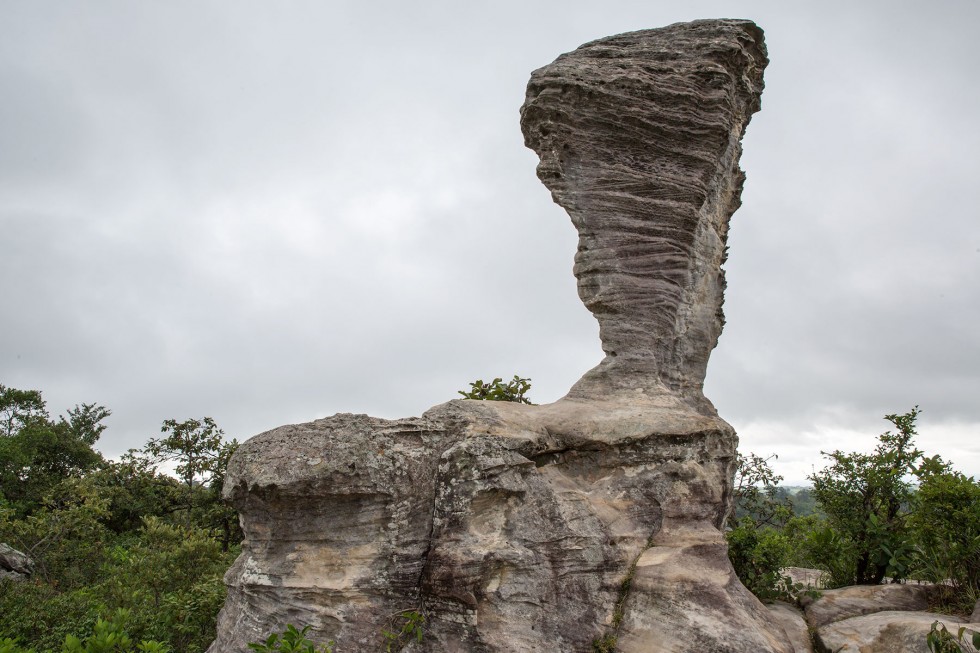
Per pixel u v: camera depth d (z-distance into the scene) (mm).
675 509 8547
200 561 15289
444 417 8625
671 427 8852
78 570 19672
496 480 7969
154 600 13562
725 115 10320
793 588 9844
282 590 7832
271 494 7809
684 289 10195
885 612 8891
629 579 8000
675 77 10266
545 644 7484
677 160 10258
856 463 12141
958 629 7660
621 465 8797
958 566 9492
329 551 7914
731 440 9375
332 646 7535
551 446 8789
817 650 8320
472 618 7465
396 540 7852
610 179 10109
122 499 29359
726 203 11242
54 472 35906
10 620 13117
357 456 7852
